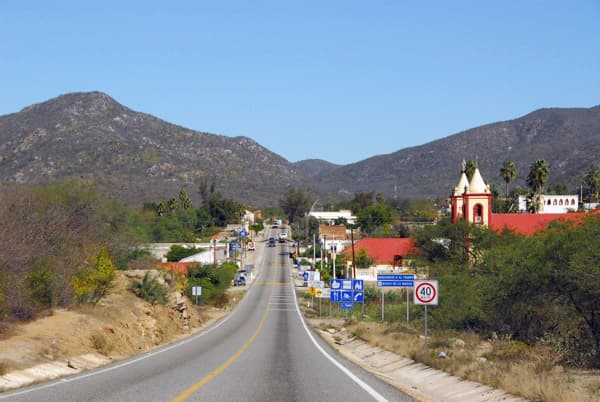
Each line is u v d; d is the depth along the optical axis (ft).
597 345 68.18
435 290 72.90
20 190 124.16
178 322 127.65
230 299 234.17
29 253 90.94
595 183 438.81
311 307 209.36
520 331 91.91
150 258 203.62
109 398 40.29
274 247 495.00
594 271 71.26
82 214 149.38
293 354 78.38
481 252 201.77
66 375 57.98
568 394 40.50
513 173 449.06
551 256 82.33
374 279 252.83
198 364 63.67
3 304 78.95
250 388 45.68
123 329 96.43
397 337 97.19
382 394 43.73
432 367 64.28
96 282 107.45
